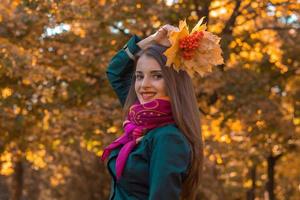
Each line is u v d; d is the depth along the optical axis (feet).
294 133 58.49
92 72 56.75
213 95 56.39
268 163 79.25
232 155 59.52
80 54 54.19
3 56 46.65
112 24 54.90
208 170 82.99
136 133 12.22
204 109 56.44
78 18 51.88
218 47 12.57
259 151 62.85
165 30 12.96
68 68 53.57
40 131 57.16
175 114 12.07
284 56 61.46
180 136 11.87
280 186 110.63
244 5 57.57
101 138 54.29
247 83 55.77
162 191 11.44
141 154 11.96
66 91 56.49
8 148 57.93
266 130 57.62
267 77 57.72
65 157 86.99
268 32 60.70
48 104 55.11
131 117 12.49
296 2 57.41
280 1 57.31
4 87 53.21
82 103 56.95
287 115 61.05
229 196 105.50
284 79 62.13
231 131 57.77
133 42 14.43
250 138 58.59
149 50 12.50
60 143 58.23
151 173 11.75
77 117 54.13
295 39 59.98
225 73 55.31
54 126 56.18
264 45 58.90
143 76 12.55
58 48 54.19
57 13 50.67
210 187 84.69
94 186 100.73
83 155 90.99
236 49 56.49
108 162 12.56
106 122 54.03
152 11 53.01
